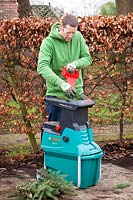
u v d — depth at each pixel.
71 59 5.26
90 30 6.73
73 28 5.00
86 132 5.13
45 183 4.91
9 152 7.32
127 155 7.23
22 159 6.96
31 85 6.81
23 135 8.39
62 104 5.06
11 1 14.59
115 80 7.18
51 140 5.21
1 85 6.86
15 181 5.74
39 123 6.88
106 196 5.01
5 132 8.40
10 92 6.86
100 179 5.68
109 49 6.92
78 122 5.07
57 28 5.18
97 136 8.14
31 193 4.83
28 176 6.02
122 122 7.51
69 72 5.06
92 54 6.88
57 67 5.25
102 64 6.95
